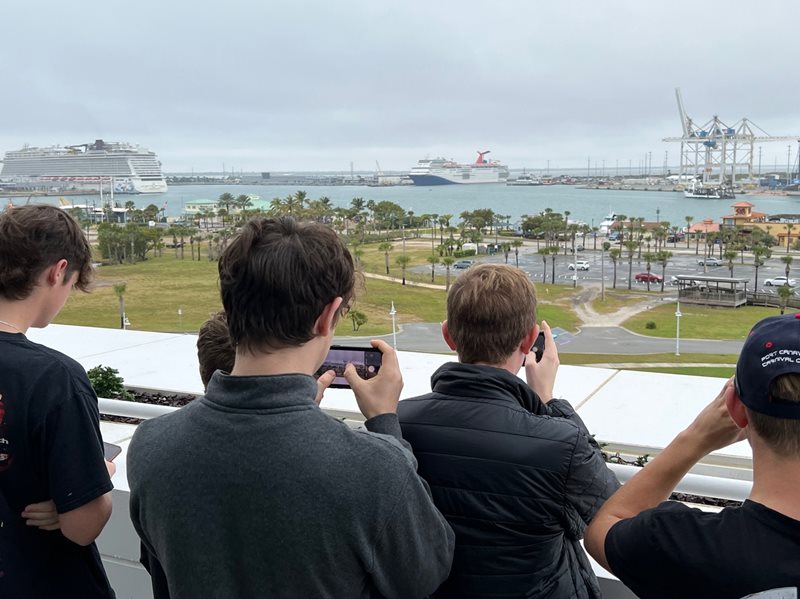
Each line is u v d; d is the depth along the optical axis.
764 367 1.02
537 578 1.41
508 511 1.37
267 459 1.11
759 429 1.04
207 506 1.13
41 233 1.52
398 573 1.17
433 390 1.56
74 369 1.49
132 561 2.24
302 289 1.17
